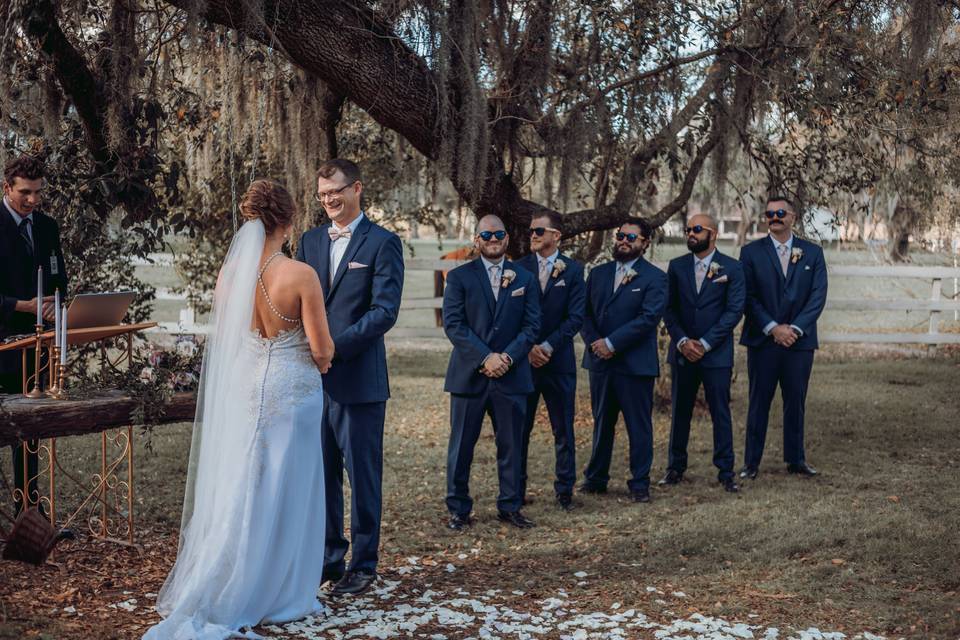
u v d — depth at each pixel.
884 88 6.59
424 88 6.15
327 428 4.54
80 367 7.23
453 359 5.77
